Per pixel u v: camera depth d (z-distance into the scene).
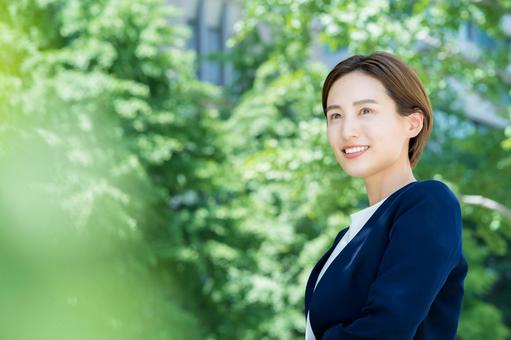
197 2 22.45
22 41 11.08
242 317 14.52
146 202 12.63
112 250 10.94
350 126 1.65
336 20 8.79
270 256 15.50
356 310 1.53
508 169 10.79
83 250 9.95
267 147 9.91
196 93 15.67
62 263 9.49
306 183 9.87
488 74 10.31
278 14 9.70
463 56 10.11
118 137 12.52
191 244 14.04
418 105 1.68
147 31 13.96
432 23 9.62
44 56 12.05
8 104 9.62
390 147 1.66
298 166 9.42
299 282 14.77
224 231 14.78
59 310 8.98
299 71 10.50
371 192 1.74
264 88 16.84
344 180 9.63
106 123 12.50
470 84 10.64
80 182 10.38
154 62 14.30
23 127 9.91
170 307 12.31
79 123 11.70
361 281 1.54
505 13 10.16
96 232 10.34
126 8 13.70
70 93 12.02
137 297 11.55
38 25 13.20
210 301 14.49
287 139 16.20
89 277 10.21
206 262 14.52
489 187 10.72
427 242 1.47
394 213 1.57
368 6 8.83
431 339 1.58
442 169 10.92
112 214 10.63
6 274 8.59
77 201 9.97
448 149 18.19
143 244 12.29
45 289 8.88
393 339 1.39
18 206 8.86
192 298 14.27
